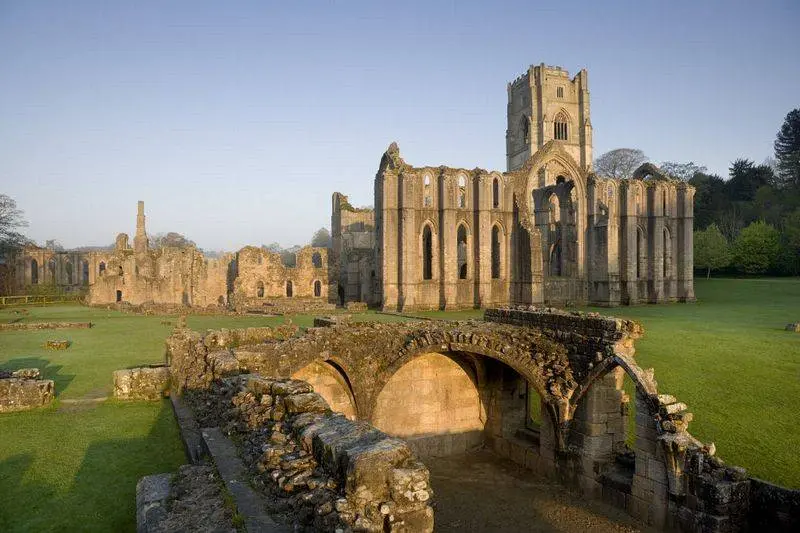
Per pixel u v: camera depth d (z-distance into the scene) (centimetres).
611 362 2028
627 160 12812
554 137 9775
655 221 6962
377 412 2544
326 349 2144
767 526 1596
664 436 1753
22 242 9275
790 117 13012
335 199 8544
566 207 6862
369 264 7419
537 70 9706
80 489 1085
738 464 1894
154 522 705
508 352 2278
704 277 9425
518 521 1967
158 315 5219
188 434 1344
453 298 5806
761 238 9106
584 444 2134
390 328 2367
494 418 2691
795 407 2275
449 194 5834
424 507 735
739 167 12250
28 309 6431
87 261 9581
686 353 3100
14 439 1387
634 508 1906
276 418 1024
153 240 15075
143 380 1838
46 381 1736
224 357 1617
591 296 6675
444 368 2675
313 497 723
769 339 3469
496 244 6278
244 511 727
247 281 7619
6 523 948
